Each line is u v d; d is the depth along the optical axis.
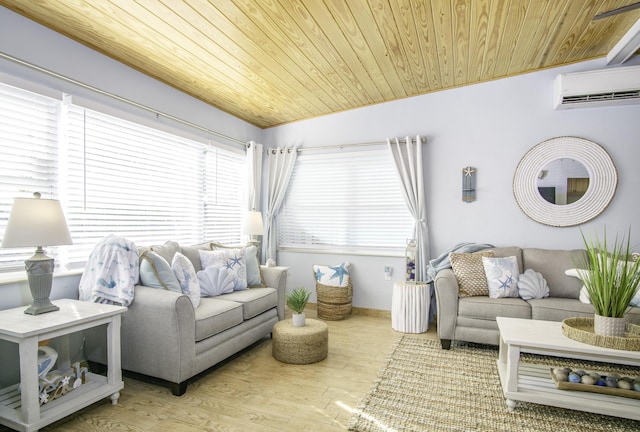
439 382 2.53
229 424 2.01
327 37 2.74
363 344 3.34
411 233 4.26
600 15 2.25
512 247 3.69
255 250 3.69
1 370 2.19
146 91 3.20
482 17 2.61
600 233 3.59
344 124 4.56
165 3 2.21
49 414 1.87
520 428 1.98
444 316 3.18
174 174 3.59
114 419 2.05
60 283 2.55
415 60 3.27
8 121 2.30
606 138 3.57
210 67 3.12
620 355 1.96
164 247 3.06
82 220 2.74
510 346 2.13
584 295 3.02
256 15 2.39
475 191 3.99
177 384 2.31
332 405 2.23
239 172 4.61
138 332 2.39
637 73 3.26
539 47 3.21
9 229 1.92
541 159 3.75
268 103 4.09
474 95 4.00
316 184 4.75
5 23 2.20
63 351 2.49
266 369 2.77
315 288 4.69
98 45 2.69
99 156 2.86
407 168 4.22
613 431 1.96
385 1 2.33
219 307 2.73
